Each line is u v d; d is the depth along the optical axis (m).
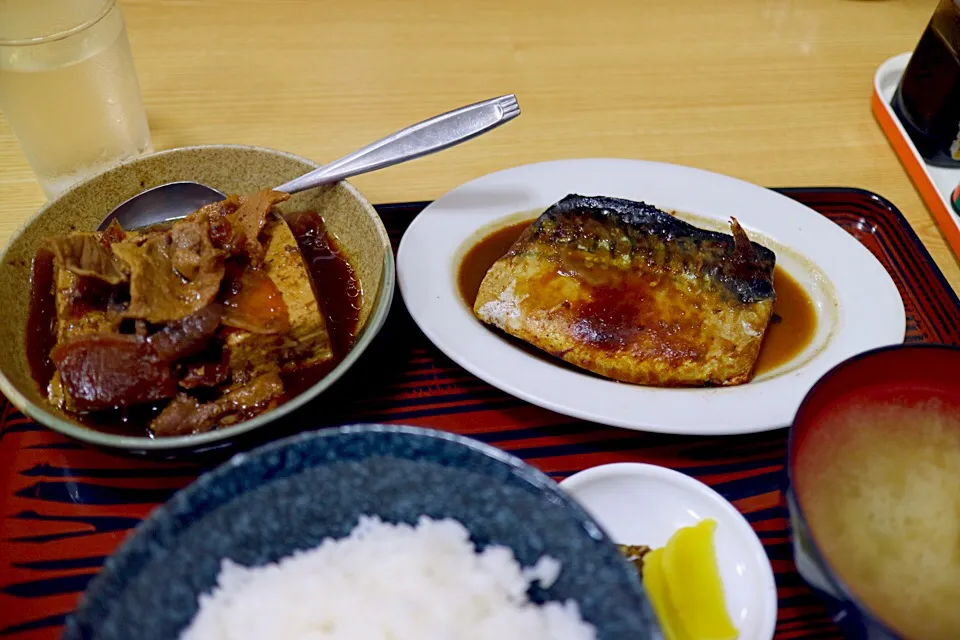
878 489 0.32
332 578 0.29
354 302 0.41
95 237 0.38
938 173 0.51
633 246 0.42
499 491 0.28
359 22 0.59
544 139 0.52
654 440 0.38
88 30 0.42
